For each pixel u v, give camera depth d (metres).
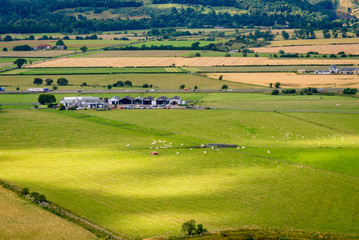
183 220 131.75
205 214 136.38
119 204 141.88
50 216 131.38
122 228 125.31
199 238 119.81
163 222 130.00
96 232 122.31
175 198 147.88
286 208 142.25
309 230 127.38
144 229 125.00
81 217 131.25
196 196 150.00
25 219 128.75
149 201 144.88
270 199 148.88
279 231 125.62
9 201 141.00
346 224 131.75
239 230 125.50
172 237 120.25
